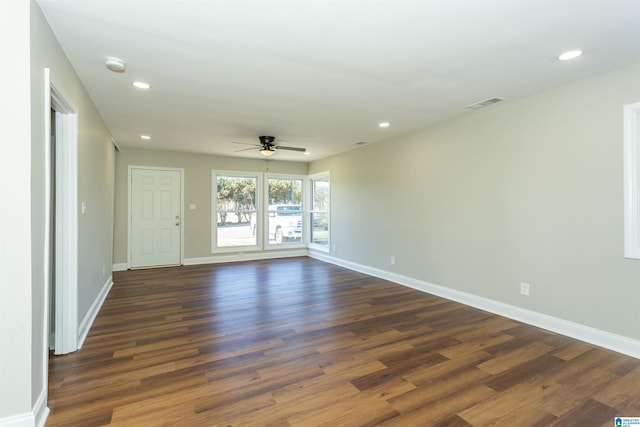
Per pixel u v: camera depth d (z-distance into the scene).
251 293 4.41
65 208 2.56
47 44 1.94
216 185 6.87
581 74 2.72
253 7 1.81
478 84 2.95
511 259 3.42
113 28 2.02
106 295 4.27
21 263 1.62
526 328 3.14
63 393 2.00
